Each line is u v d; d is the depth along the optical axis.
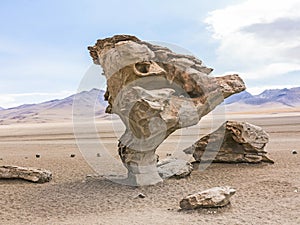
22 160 24.83
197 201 10.91
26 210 11.66
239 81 18.67
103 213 11.07
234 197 12.49
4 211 11.56
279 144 30.39
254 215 10.20
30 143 41.94
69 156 26.61
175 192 13.70
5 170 16.50
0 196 13.60
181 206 11.15
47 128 93.81
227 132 19.78
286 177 15.83
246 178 16.02
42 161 23.92
